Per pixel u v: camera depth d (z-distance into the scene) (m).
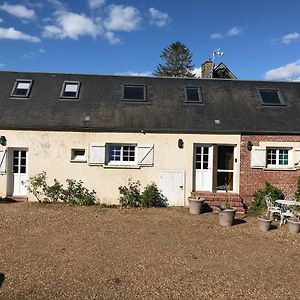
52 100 15.91
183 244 9.90
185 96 16.67
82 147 14.88
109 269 7.98
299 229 11.17
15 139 14.73
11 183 15.08
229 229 11.61
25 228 11.02
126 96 16.44
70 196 14.82
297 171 15.32
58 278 7.45
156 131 14.98
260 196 14.38
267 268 8.27
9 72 17.52
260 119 15.73
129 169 14.98
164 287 7.15
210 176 15.39
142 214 13.35
